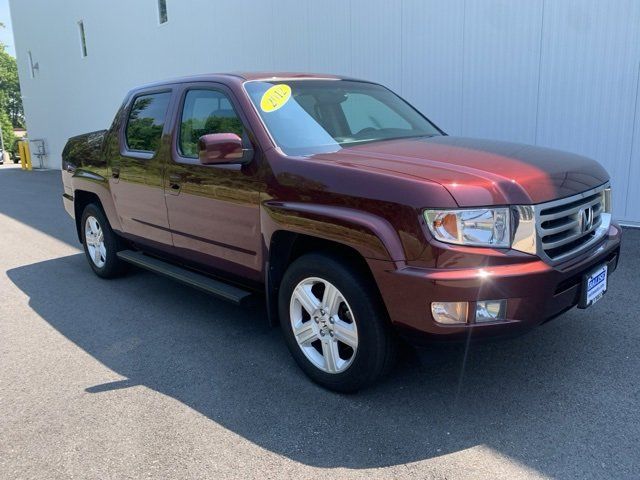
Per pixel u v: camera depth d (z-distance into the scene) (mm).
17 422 3260
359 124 4223
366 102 4500
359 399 3338
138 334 4508
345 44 9805
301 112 3967
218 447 2941
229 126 3928
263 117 3770
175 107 4500
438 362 3402
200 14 13570
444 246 2775
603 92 6977
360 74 9633
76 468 2816
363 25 9438
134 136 5047
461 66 8203
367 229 2957
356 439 2951
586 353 3783
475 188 2824
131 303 5270
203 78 4336
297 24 10742
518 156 3355
